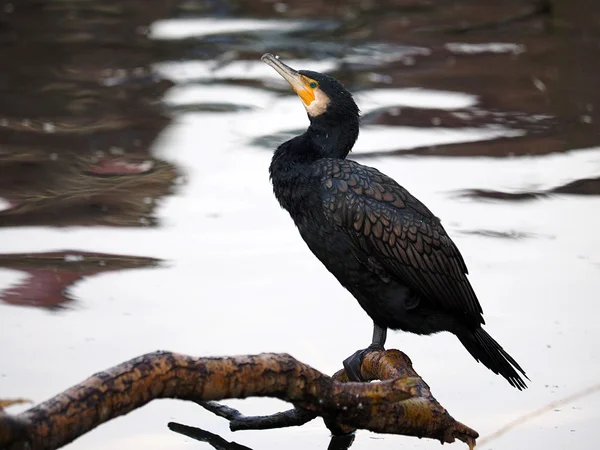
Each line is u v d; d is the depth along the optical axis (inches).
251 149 620.7
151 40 895.1
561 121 679.7
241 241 487.5
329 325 400.5
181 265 459.2
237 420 316.2
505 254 472.4
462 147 625.6
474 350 336.2
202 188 559.2
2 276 442.6
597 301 421.7
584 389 347.6
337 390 257.1
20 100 724.7
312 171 335.0
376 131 655.1
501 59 844.0
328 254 340.2
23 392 338.6
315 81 351.3
